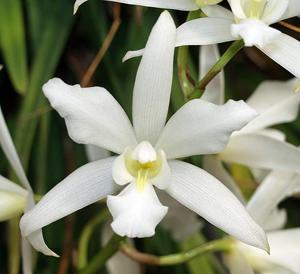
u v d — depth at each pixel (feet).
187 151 1.25
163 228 1.73
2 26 1.62
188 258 1.45
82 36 1.81
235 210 1.23
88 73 1.63
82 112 1.21
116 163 1.24
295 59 1.23
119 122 1.24
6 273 1.82
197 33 1.24
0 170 1.66
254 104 1.52
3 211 1.34
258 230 1.22
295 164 1.41
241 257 1.44
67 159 1.75
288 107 1.52
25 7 1.75
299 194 1.62
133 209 1.21
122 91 1.69
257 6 1.25
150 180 1.25
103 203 1.61
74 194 1.24
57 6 1.69
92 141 1.24
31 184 1.71
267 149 1.42
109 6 1.81
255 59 1.85
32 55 1.71
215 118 1.21
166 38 1.20
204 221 1.87
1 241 1.84
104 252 1.40
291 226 1.83
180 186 1.25
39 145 1.65
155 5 1.26
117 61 1.72
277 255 1.43
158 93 1.23
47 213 1.22
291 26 1.37
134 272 1.67
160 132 1.25
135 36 1.70
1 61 1.80
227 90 1.80
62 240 1.71
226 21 1.25
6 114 1.82
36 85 1.62
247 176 1.66
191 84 1.37
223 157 1.45
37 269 1.71
